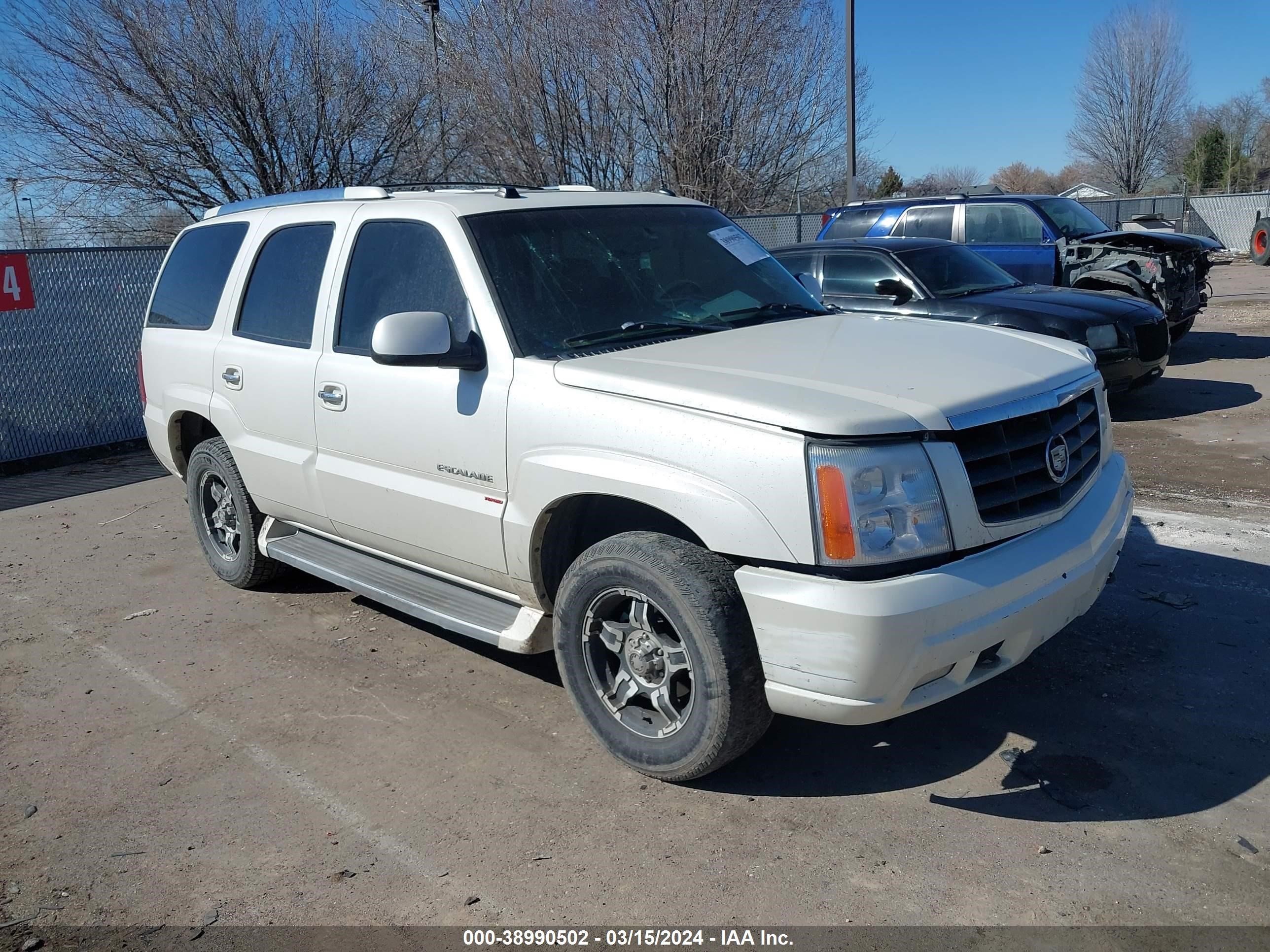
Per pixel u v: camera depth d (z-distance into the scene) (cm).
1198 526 599
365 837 338
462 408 389
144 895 314
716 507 314
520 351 378
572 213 436
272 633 516
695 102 1981
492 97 1980
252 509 538
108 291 998
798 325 424
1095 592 356
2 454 941
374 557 482
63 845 342
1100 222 1264
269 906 306
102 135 1691
